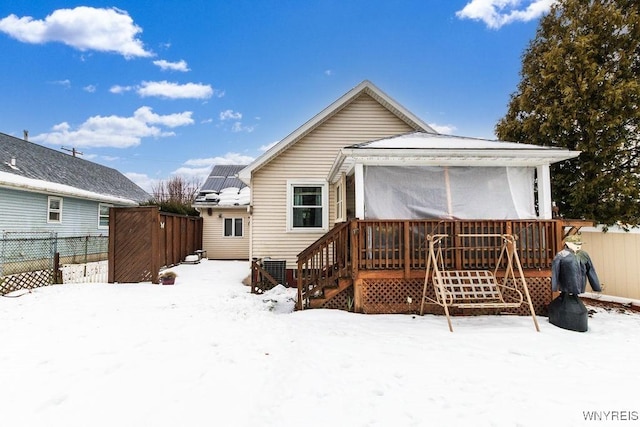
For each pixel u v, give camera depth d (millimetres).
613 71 7617
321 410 2840
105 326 5133
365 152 5867
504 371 3607
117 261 9141
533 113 8836
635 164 7418
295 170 10047
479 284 5512
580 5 8047
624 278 6863
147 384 3242
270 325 5305
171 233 12539
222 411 2797
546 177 6441
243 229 16406
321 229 9945
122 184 22531
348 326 5227
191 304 6770
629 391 3178
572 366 3742
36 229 12312
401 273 6008
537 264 6086
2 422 2607
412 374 3523
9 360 3789
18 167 13578
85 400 2936
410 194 6469
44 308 6238
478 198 6488
